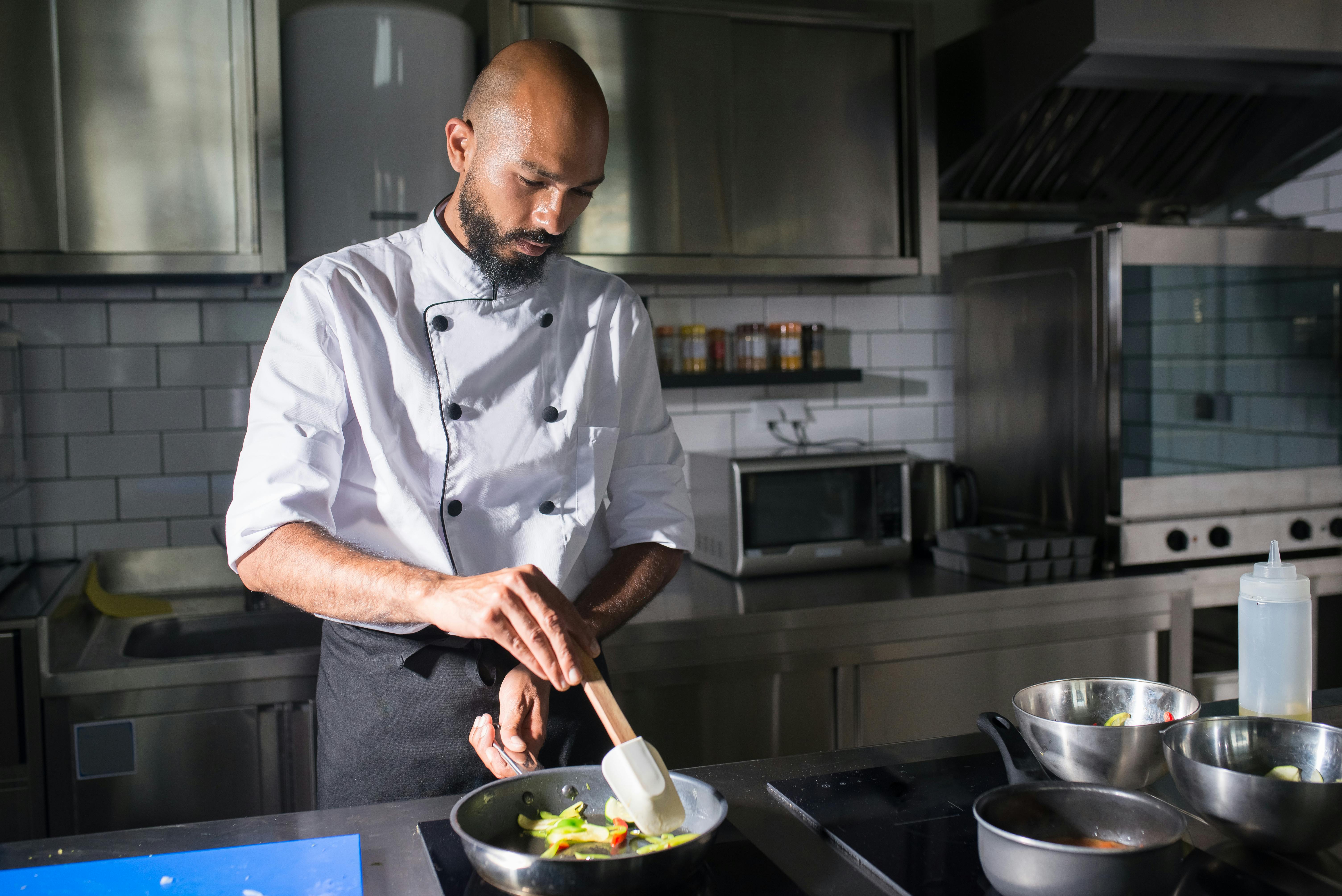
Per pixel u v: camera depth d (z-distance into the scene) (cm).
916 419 296
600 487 137
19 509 224
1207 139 281
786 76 246
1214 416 241
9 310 231
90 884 80
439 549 125
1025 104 244
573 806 91
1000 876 72
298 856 85
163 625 222
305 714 194
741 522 238
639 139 232
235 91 211
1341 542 252
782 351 268
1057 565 235
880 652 219
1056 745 89
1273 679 100
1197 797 81
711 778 102
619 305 142
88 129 205
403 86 219
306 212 219
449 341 126
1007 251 263
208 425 243
